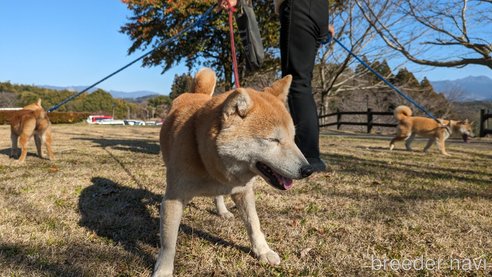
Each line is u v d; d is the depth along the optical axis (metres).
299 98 3.79
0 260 2.12
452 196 3.79
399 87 21.09
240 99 2.02
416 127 9.18
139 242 2.49
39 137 5.89
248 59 4.03
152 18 12.41
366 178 4.72
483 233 2.73
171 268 2.04
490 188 4.24
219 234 2.68
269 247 2.44
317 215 3.12
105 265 2.11
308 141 3.85
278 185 2.11
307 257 2.31
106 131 13.95
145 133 13.09
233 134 2.03
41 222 2.77
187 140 2.14
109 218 2.89
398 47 7.13
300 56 3.71
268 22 12.02
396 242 2.56
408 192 3.96
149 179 4.29
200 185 2.15
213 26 11.90
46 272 1.99
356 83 22.83
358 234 2.69
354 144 10.47
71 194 3.55
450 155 8.30
